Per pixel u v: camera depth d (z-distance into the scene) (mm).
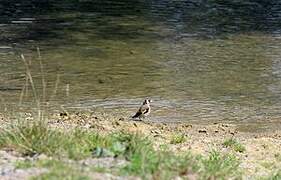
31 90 39250
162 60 48094
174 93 39406
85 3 73375
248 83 42250
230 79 43156
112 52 50719
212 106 37000
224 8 70938
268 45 53969
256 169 24641
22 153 19172
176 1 74500
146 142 20922
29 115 32281
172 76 43562
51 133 20203
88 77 42938
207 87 41000
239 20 64812
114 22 63000
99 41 54844
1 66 45375
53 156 18688
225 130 32344
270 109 36938
